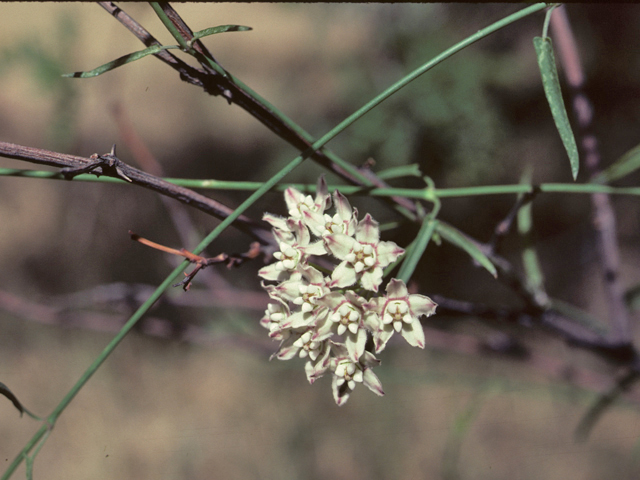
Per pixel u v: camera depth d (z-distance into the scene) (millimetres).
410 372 296
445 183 390
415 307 177
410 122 386
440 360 525
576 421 515
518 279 224
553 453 510
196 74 179
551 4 177
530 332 470
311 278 181
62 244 668
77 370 609
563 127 174
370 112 397
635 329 451
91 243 662
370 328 177
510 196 465
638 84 471
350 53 465
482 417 540
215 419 586
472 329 433
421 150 385
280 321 183
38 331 615
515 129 444
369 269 178
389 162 390
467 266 513
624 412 480
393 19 414
